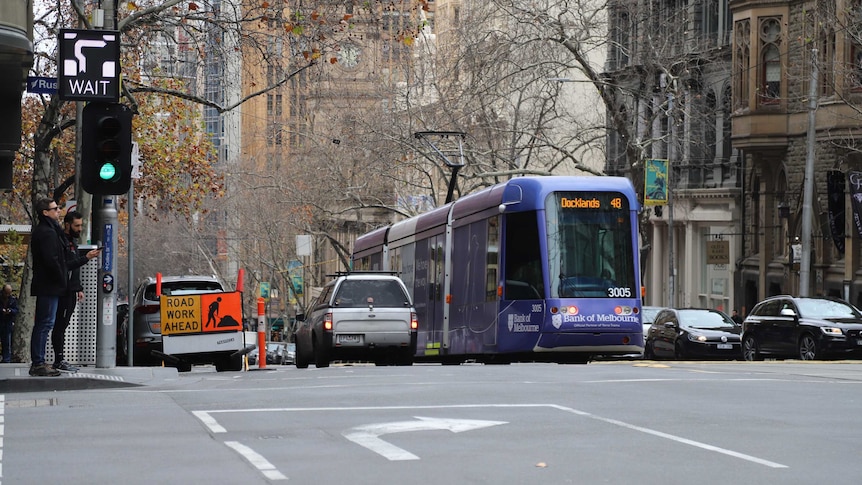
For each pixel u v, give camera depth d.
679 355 82.19
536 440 24.94
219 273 191.12
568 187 61.00
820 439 25.16
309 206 138.25
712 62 123.38
